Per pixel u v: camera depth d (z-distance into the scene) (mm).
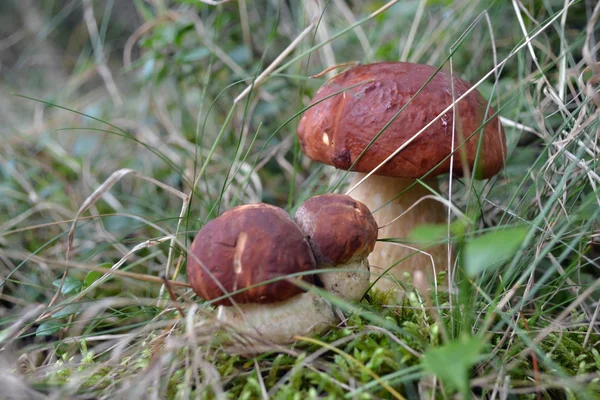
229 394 446
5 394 436
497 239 392
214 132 746
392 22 741
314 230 465
